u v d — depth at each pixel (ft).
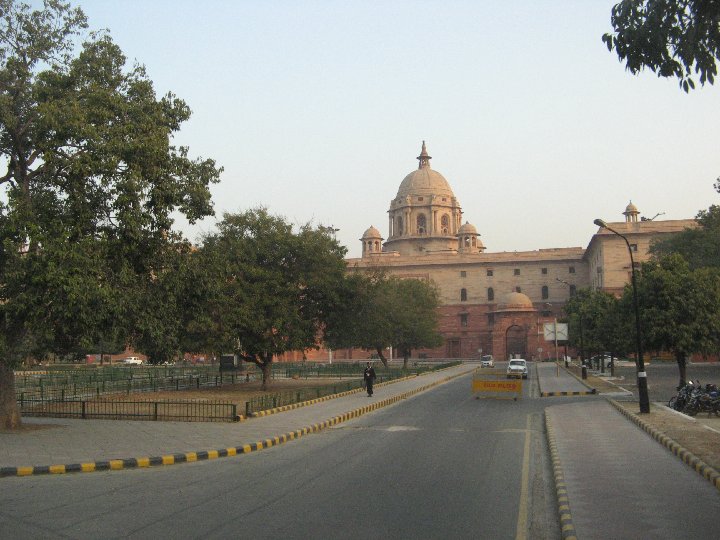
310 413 96.78
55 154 74.08
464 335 430.61
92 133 70.69
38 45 77.41
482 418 93.45
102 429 77.30
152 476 51.83
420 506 40.86
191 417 88.48
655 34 38.93
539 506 41.73
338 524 36.50
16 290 70.08
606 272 342.44
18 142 76.28
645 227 339.77
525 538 34.06
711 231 218.18
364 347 248.11
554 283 427.33
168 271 83.30
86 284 67.05
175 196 78.54
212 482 48.96
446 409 107.76
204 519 37.78
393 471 52.90
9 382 77.66
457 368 288.71
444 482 48.47
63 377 183.01
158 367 276.00
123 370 233.14
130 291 78.02
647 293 132.77
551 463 56.85
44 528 35.96
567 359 273.33
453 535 34.42
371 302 169.48
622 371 239.91
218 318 140.56
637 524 35.27
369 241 492.95
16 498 43.68
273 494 44.47
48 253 66.44
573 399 124.77
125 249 75.87
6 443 65.82
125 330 80.53
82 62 78.23
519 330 411.13
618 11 39.37
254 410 96.58
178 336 93.04
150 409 99.35
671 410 94.32
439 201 492.54
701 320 127.54
